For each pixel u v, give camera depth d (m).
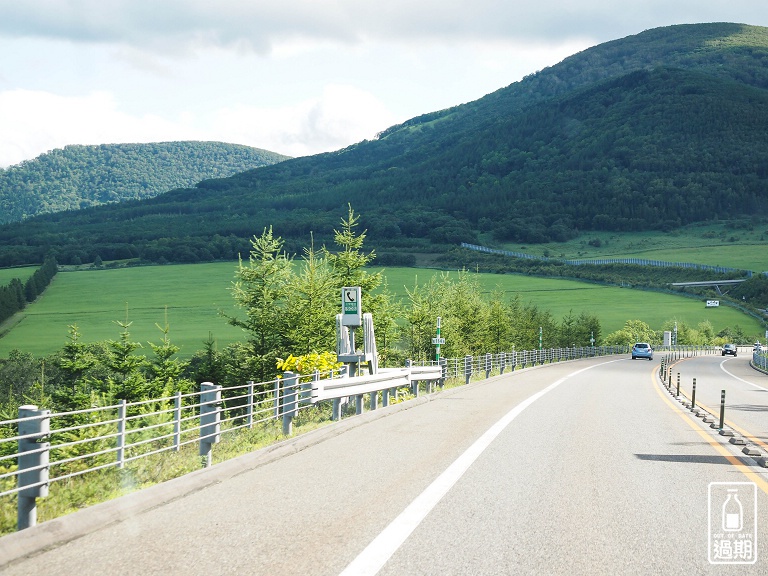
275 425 14.77
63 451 12.92
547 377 40.19
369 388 18.12
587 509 8.33
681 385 35.50
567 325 93.31
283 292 37.81
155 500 8.57
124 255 197.88
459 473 10.50
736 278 164.38
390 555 6.44
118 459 9.88
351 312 21.98
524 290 152.50
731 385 38.06
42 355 89.19
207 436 11.17
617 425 16.95
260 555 6.45
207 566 6.14
